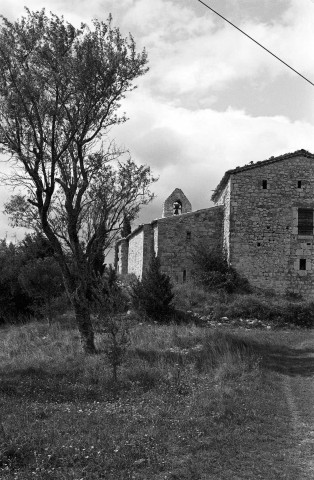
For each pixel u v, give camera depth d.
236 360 15.73
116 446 7.93
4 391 11.89
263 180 36.06
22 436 8.23
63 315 28.41
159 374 13.76
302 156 36.44
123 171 19.22
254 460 7.88
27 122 17.95
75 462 7.36
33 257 31.56
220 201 40.84
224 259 36.41
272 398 12.17
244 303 31.17
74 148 19.05
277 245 35.62
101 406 10.71
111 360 13.12
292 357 19.12
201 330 23.33
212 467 7.50
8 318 30.78
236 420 9.90
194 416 9.90
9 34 17.77
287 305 31.30
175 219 37.56
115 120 19.36
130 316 28.05
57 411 10.20
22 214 18.94
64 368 14.69
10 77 17.59
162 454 7.87
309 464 7.82
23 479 6.66
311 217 36.12
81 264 18.47
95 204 18.95
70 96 18.30
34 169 18.03
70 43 18.06
